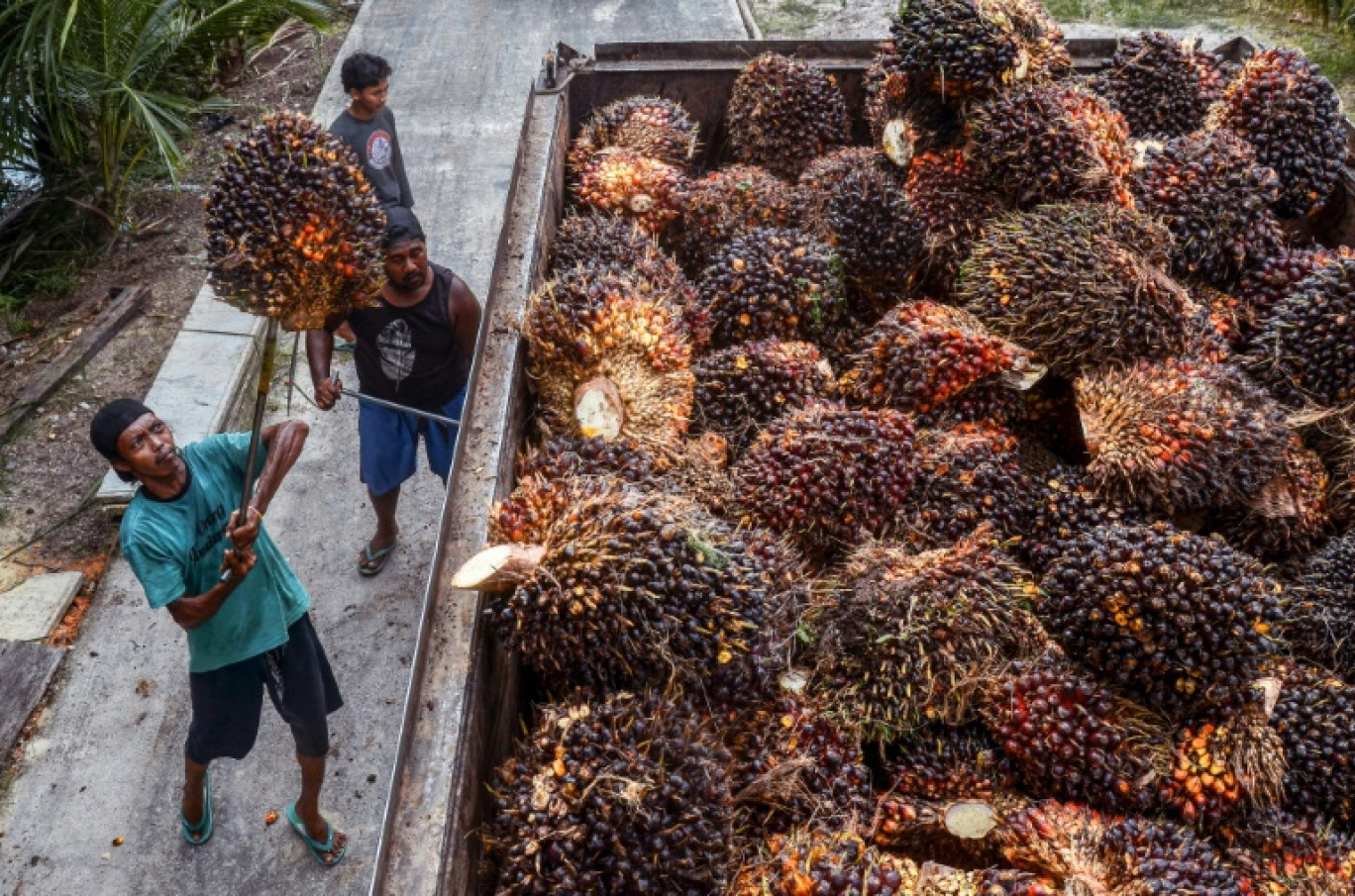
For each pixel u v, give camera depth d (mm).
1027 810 2688
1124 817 2729
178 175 7289
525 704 3031
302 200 3006
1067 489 3471
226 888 4027
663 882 2314
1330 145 4512
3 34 6992
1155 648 2822
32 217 7613
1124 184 4133
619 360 3500
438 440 4828
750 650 2723
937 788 2836
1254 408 3449
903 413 3668
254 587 3459
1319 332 3752
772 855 2547
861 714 2877
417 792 2289
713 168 5758
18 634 4906
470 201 7805
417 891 2131
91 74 7035
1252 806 2775
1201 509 3508
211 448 3357
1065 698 2809
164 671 4785
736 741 2809
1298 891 2582
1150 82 4895
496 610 2631
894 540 3344
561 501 2752
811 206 4555
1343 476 3682
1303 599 3293
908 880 2492
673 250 4887
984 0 4344
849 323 4211
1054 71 4707
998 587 3004
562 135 5055
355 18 10906
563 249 4309
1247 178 4168
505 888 2318
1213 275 4172
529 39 10266
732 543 2820
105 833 4188
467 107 9062
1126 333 3629
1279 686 2830
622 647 2607
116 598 5121
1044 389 3891
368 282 3215
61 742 4508
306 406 6266
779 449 3346
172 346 6422
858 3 10695
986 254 3986
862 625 2949
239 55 9617
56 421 6113
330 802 4312
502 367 3439
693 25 10414
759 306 4023
